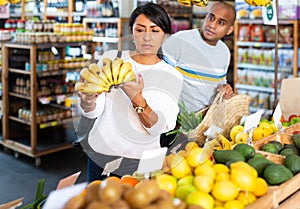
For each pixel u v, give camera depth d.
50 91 5.19
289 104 3.40
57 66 5.12
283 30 5.67
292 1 5.39
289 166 1.83
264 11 2.99
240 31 6.00
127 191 1.24
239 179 1.51
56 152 5.31
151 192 1.23
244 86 6.05
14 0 2.55
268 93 5.95
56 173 4.66
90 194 1.23
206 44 3.10
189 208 1.34
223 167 1.63
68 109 5.35
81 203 1.21
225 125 2.45
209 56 3.09
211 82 2.43
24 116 5.11
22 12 7.38
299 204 1.67
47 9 7.32
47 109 5.29
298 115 3.20
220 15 3.01
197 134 2.02
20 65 5.20
